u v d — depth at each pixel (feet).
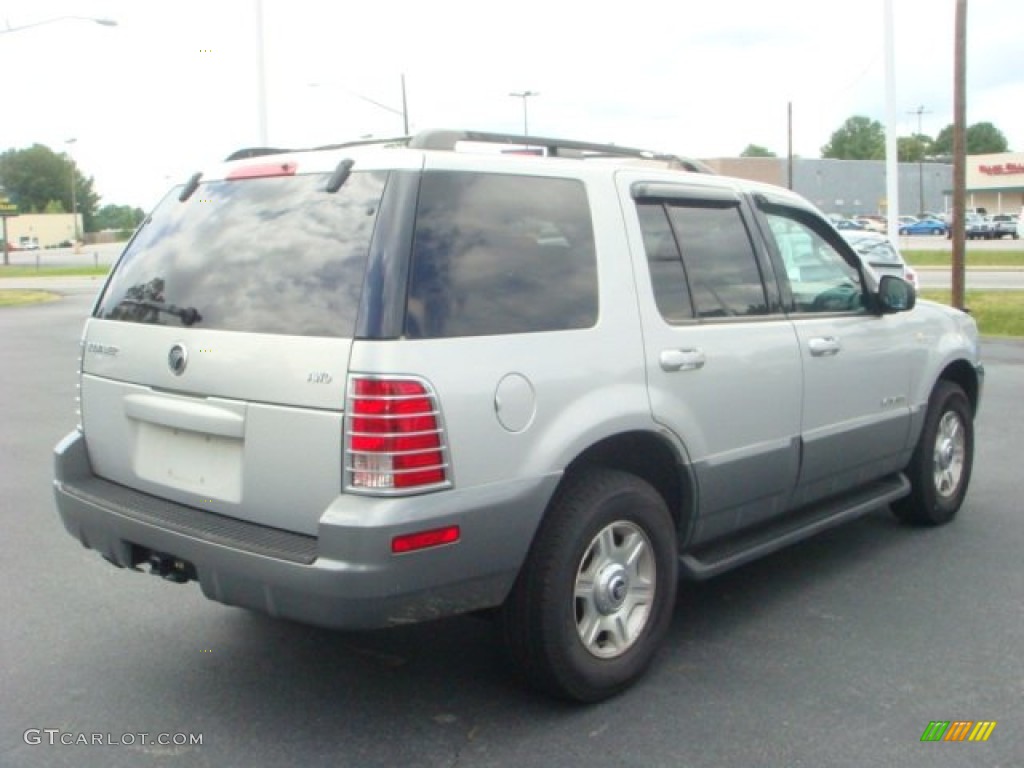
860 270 18.81
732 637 15.70
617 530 13.73
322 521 11.36
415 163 12.19
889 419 19.02
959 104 62.28
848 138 465.47
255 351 12.19
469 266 12.30
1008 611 16.69
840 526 21.57
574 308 13.23
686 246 15.17
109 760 12.16
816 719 13.02
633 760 12.08
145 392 13.57
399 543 11.28
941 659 14.82
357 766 12.04
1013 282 97.60
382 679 14.37
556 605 12.80
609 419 13.19
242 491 12.43
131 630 16.14
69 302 99.55
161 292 13.75
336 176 12.53
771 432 16.06
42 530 21.47
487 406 11.98
